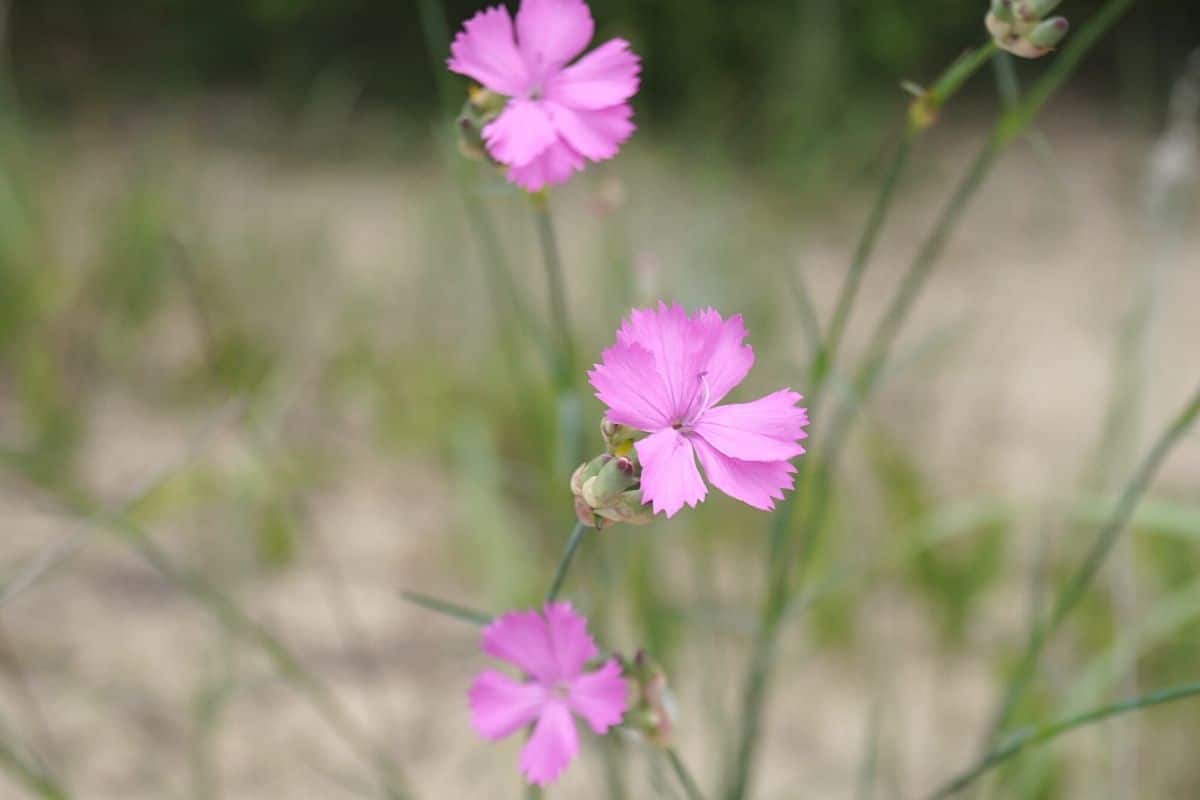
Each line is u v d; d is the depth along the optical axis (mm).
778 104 1634
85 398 990
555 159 387
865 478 916
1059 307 1362
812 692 758
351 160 1694
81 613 760
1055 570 832
